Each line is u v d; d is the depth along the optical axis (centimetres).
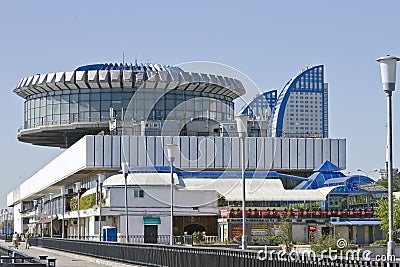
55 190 12412
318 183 7562
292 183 8444
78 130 11325
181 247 2656
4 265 2556
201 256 2430
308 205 6925
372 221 6706
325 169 7819
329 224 6738
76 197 9038
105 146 8812
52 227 10162
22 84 11738
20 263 2583
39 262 2644
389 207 1784
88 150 8781
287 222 6431
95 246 4309
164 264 2873
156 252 2995
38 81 11481
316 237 6681
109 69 11338
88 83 11050
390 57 1831
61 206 9775
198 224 7312
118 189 7281
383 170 7938
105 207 7262
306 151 9431
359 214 6794
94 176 9312
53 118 11462
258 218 6694
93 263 4144
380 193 6938
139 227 7238
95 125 11075
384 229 6244
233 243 6266
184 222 7319
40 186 12475
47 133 11650
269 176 7738
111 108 10569
